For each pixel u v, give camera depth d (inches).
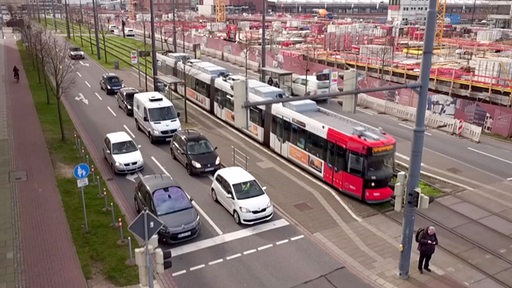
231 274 548.1
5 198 730.8
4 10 5812.0
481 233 656.4
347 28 2947.8
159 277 539.8
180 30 3253.0
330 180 808.9
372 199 737.0
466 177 869.8
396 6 4781.0
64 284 510.3
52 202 716.7
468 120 1244.5
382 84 1550.2
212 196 763.4
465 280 541.3
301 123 880.9
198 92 1392.7
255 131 1074.7
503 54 2117.4
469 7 6791.3
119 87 1547.7
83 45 2832.2
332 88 1547.7
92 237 610.2
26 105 1352.1
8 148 976.3
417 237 545.0
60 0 6136.8
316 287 524.4
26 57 2294.5
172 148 957.2
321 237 641.0
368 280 539.8
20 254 570.6
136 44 3014.3
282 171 891.4
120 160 848.3
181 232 609.3
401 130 1195.9
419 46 2632.9
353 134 764.0
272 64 2102.6
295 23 4160.9
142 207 664.4
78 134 1095.0
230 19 5064.0
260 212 668.7
